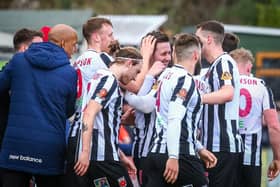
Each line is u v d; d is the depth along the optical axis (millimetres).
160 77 14992
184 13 77125
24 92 14695
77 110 15023
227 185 16109
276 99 43156
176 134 14047
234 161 16094
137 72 15195
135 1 76688
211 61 16234
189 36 14750
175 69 14625
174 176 14102
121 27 39438
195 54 14703
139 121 15812
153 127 14867
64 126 14828
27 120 14555
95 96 14297
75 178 14492
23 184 14766
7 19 36469
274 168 17641
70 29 15305
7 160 14570
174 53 14789
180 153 14203
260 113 17328
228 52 17703
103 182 14422
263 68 43344
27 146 14469
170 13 76688
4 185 14703
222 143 16016
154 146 14453
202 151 14781
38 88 14672
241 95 17219
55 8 68250
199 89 15844
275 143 17438
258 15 71312
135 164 15930
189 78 14430
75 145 14555
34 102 14633
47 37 16406
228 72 15852
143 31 38719
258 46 43375
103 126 14414
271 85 43312
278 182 21906
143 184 14773
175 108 14133
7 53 32156
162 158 14297
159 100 14609
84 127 14102
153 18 39719
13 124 14648
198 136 15742
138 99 15344
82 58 15836
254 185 17250
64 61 14945
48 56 14797
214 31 16234
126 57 14992
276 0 71812
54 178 14836
